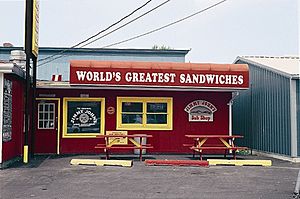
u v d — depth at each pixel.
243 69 16.81
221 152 18.06
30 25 14.62
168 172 12.40
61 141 17.62
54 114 17.70
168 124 17.94
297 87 15.55
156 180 10.97
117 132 17.70
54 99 17.69
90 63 16.27
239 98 21.19
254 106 19.06
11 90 14.17
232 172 12.55
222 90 17.34
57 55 36.50
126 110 17.84
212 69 16.67
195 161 13.93
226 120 18.17
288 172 12.66
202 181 10.86
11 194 9.12
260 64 18.36
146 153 17.72
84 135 17.70
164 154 17.67
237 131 21.50
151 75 16.47
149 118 17.91
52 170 12.66
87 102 17.81
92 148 17.70
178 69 16.56
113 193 9.25
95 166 13.61
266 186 10.20
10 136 14.07
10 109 14.05
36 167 13.33
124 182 10.65
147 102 17.92
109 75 16.30
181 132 17.95
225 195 9.07
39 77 36.06
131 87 16.77
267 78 17.64
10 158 14.19
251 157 16.97
